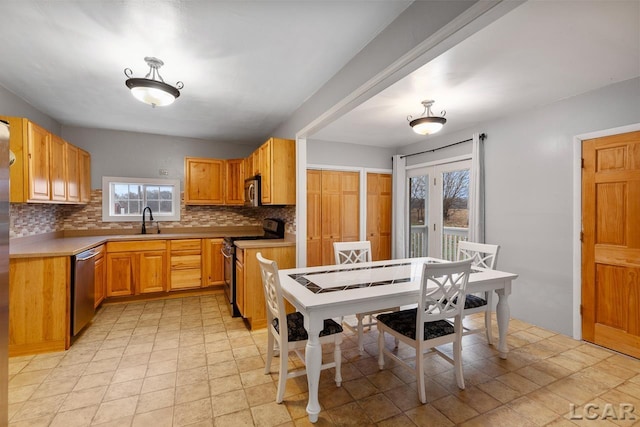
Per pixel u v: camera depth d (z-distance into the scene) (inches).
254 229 197.0
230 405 72.5
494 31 69.2
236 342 107.0
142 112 137.1
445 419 67.8
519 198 126.3
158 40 79.3
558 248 113.3
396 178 195.9
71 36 77.4
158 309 141.1
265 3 64.8
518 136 127.0
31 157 103.4
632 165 95.0
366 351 100.1
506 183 131.3
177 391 77.8
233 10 67.1
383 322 84.8
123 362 92.3
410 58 64.9
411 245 194.1
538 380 83.0
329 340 77.2
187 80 103.7
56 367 89.1
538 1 58.9
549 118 116.1
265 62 91.0
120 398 74.7
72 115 140.9
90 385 80.1
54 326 99.0
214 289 168.9
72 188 136.5
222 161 178.4
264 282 82.7
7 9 66.4
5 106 109.6
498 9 48.5
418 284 81.6
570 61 83.7
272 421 67.2
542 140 118.3
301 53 85.9
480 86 100.8
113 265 143.6
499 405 72.7
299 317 82.5
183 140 182.5
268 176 129.9
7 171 55.1
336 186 189.0
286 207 144.9
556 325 114.0
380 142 188.2
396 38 69.7
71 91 113.0
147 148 174.1
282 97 119.0
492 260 105.0
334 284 81.3
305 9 66.8
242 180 177.8
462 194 157.9
